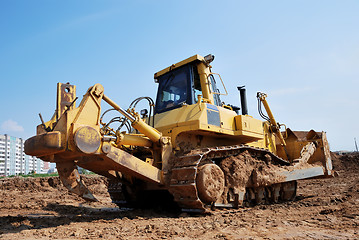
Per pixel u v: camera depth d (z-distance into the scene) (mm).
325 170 11180
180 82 8297
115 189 8664
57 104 5840
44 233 4785
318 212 6984
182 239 4387
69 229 5113
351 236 4504
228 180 7273
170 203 8508
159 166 7039
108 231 4918
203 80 8164
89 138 5488
